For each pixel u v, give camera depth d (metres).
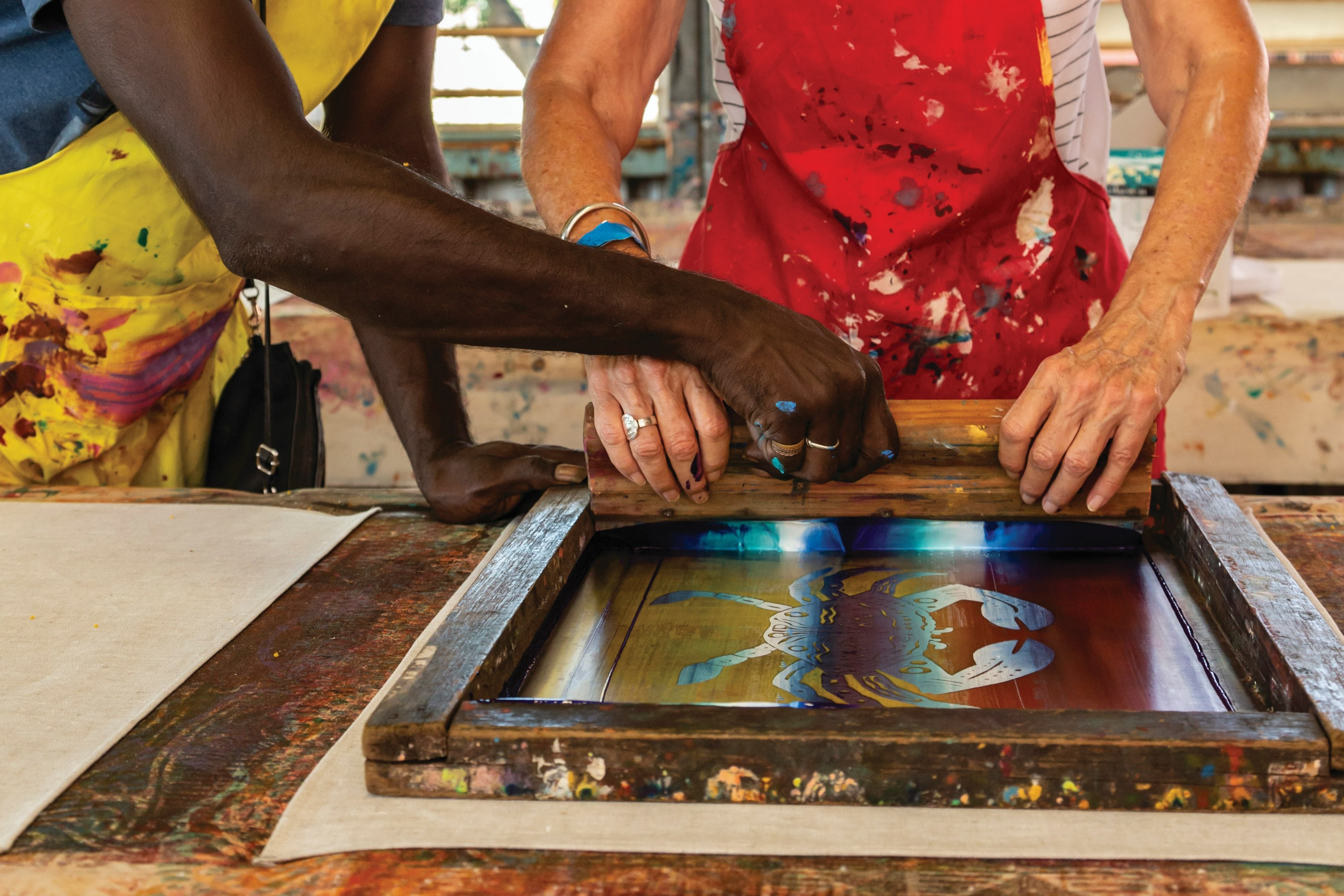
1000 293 1.23
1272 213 3.48
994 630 0.80
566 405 2.32
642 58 1.22
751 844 0.55
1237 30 1.04
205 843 0.57
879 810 0.58
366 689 0.73
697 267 1.35
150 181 1.13
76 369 1.23
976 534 0.96
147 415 1.35
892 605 0.85
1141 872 0.53
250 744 0.67
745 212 1.31
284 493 1.19
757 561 0.96
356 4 1.14
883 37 1.14
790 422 0.80
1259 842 0.55
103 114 1.03
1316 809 0.57
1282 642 0.67
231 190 0.74
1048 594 0.86
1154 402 0.87
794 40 1.16
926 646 0.77
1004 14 1.12
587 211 0.97
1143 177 2.15
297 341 2.31
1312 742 0.56
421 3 1.26
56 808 0.60
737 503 0.96
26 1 0.77
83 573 0.92
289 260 0.75
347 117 1.29
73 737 0.67
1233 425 2.24
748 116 1.27
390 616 0.85
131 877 0.54
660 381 0.87
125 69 0.74
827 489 0.95
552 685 0.73
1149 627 0.80
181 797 0.61
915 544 0.97
